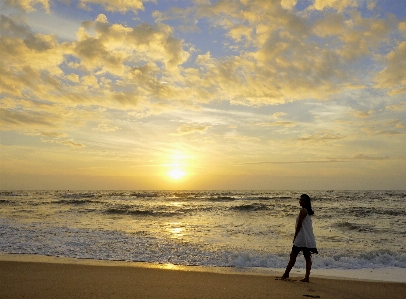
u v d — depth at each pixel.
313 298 5.82
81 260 9.62
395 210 29.52
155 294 5.75
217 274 7.78
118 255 10.62
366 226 19.20
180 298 5.55
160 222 20.70
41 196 61.94
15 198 52.81
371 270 9.21
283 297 5.80
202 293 5.91
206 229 17.23
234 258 10.37
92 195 66.00
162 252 11.16
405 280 7.99
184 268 8.78
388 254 11.00
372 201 46.41
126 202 43.12
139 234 15.02
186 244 12.64
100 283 6.48
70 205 36.81
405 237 15.17
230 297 5.70
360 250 11.98
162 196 62.25
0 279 6.74
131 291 5.91
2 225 17.52
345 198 54.78
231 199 51.31
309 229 7.30
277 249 11.86
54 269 7.90
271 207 33.34
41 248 11.50
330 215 25.92
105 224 19.19
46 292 5.71
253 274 8.08
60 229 16.17
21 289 5.91
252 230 16.80
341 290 6.48
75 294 5.61
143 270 8.04
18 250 11.13
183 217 24.34
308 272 7.19
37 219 21.38
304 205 7.46
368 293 6.32
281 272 8.62
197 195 68.62
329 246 12.82
